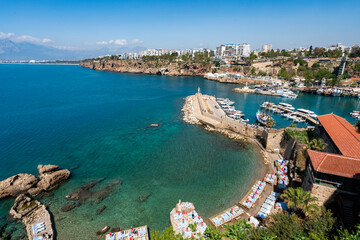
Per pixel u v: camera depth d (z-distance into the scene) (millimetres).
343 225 23828
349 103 116875
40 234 30375
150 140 64875
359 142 33656
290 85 164875
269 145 57719
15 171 47500
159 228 32250
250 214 33844
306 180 32281
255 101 119938
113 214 35062
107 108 103938
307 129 56000
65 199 38531
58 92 145250
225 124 73250
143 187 42188
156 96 135000
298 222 24062
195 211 34906
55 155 55031
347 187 27047
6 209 36125
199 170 48125
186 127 76188
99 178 45188
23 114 91875
